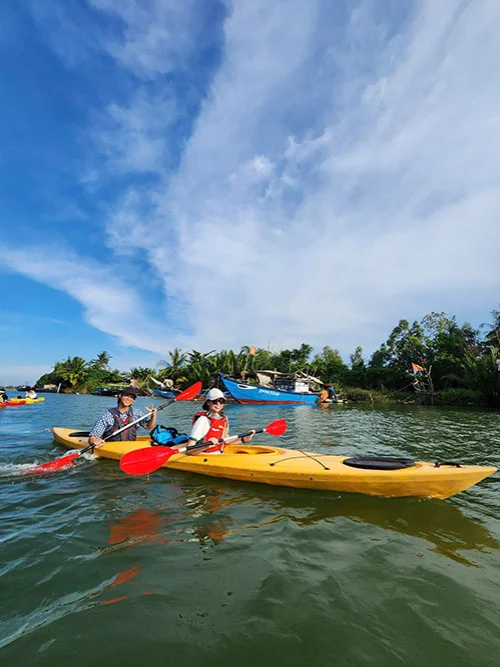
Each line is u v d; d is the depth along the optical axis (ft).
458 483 12.11
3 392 63.31
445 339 101.24
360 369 114.21
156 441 17.03
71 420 38.29
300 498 12.77
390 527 10.50
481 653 5.71
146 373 180.96
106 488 13.74
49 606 6.68
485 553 9.02
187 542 9.35
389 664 5.46
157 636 5.96
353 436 28.35
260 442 25.34
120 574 7.77
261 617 6.45
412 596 7.16
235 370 124.67
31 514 11.12
